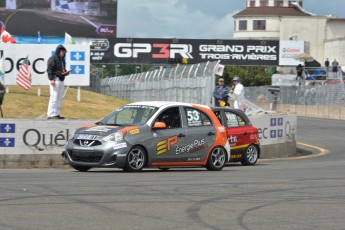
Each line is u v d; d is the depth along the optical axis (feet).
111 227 32.24
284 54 219.20
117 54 213.05
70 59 118.52
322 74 219.82
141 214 35.83
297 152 96.48
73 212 36.04
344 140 115.03
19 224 32.58
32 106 111.04
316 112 187.32
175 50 214.48
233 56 216.95
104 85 246.88
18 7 208.23
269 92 216.74
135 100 189.98
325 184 50.57
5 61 117.70
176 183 49.83
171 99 149.59
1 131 68.18
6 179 51.52
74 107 112.06
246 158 72.49
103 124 61.82
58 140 69.26
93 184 48.19
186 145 62.13
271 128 87.35
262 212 37.14
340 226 33.42
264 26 412.36
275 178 54.85
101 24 212.64
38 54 118.52
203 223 33.68
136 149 59.26
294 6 410.72
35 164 68.80
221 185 48.88
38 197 41.09
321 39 352.08
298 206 39.45
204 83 122.42
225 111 71.46
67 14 211.20
